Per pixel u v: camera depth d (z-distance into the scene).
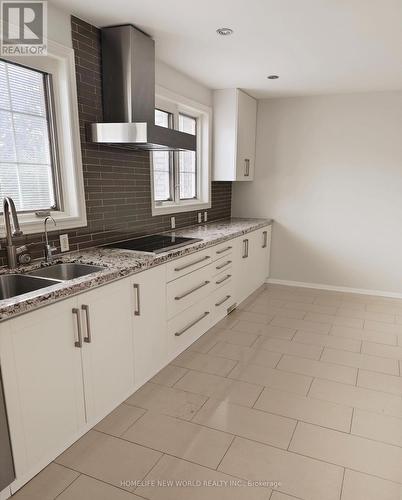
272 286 4.80
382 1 2.06
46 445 1.71
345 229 4.46
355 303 4.14
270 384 2.47
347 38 2.59
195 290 2.96
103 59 2.51
